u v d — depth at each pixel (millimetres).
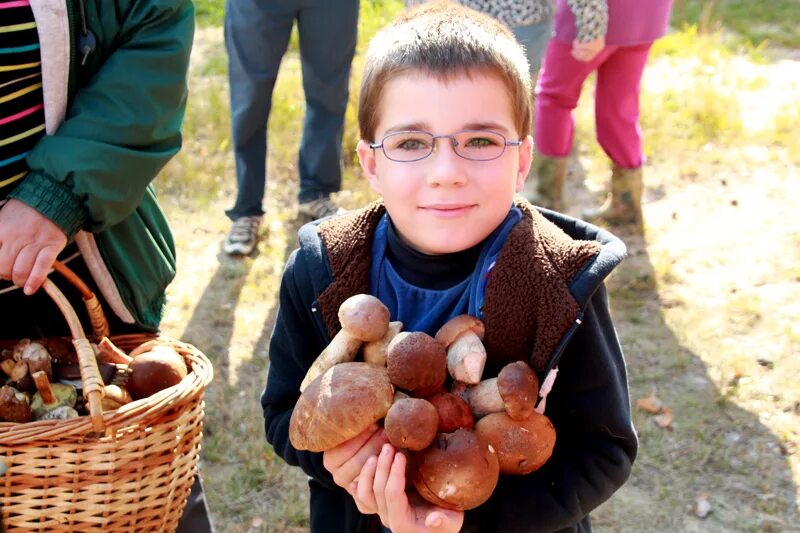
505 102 1582
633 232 5051
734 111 6562
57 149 1811
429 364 1431
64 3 1794
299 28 4559
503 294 1584
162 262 2232
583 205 5406
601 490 1656
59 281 2078
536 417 1468
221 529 3139
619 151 4961
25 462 1715
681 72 7520
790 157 5891
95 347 1983
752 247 4863
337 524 1864
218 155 6035
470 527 1665
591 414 1641
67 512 1784
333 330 1719
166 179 5629
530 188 5348
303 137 4984
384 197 1642
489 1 3955
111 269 2078
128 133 1871
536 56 4102
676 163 5895
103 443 1749
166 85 1916
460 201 1549
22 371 1902
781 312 4266
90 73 1944
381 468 1411
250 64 4539
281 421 1829
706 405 3682
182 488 1960
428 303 1664
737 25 8867
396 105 1579
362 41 8000
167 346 2068
